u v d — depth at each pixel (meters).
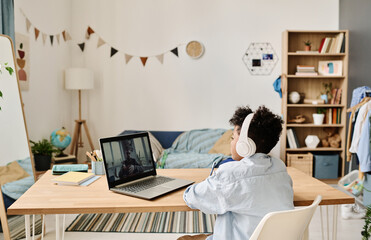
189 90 4.95
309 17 4.86
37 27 3.99
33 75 3.88
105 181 1.88
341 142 4.70
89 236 2.73
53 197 1.58
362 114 3.50
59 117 4.61
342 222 3.10
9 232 2.39
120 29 4.91
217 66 4.91
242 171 1.32
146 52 4.93
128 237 2.72
